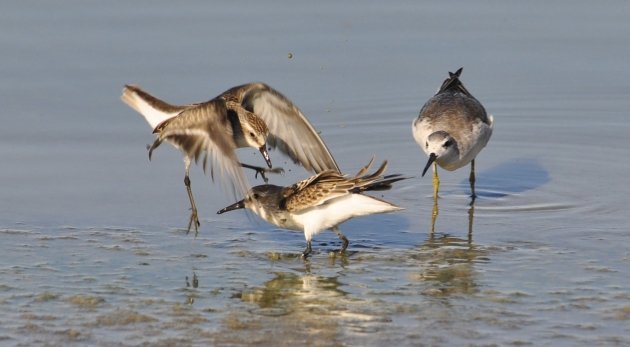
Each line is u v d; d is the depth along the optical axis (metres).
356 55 21.75
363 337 11.41
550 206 16.42
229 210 14.78
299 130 14.42
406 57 21.80
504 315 12.03
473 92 21.33
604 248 14.42
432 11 23.58
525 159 18.98
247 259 14.16
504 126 20.41
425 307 12.32
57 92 20.06
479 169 18.56
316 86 20.78
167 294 12.80
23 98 19.81
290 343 11.27
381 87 20.91
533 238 14.92
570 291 12.78
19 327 11.67
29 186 16.88
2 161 17.80
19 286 12.97
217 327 11.74
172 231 15.22
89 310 12.23
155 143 13.96
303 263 13.99
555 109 20.84
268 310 12.29
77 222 15.49
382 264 13.92
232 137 13.63
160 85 20.06
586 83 21.48
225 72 20.72
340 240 15.01
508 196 17.03
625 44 22.31
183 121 13.40
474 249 14.48
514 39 22.52
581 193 17.02
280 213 14.29
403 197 17.08
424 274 13.50
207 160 13.18
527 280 13.20
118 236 14.95
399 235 15.19
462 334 11.47
